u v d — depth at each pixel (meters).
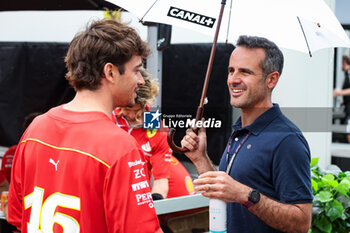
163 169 2.80
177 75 3.85
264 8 1.81
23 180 1.49
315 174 2.89
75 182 1.33
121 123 2.77
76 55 1.41
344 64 5.42
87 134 1.35
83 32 1.43
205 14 1.93
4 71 4.20
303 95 3.78
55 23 3.88
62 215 1.34
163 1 2.01
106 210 1.31
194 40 3.80
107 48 1.38
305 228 1.62
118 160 1.30
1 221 2.73
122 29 1.42
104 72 1.39
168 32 3.00
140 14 2.00
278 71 1.77
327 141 3.87
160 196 2.52
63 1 3.72
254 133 1.74
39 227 1.40
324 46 1.90
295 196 1.59
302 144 1.66
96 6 3.59
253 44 1.73
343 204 2.75
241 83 1.75
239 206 1.76
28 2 3.85
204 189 1.54
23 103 4.16
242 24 1.82
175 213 2.44
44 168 1.40
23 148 1.48
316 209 2.70
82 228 1.32
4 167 3.39
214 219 1.56
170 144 1.82
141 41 1.45
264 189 1.68
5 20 4.09
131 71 1.44
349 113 5.21
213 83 3.69
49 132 1.42
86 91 1.43
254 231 1.72
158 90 2.96
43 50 4.02
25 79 4.14
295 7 1.76
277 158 1.64
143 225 1.31
